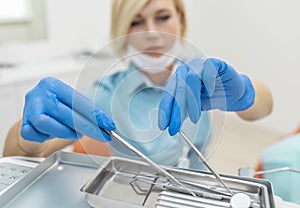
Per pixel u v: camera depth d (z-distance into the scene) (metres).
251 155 1.60
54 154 0.49
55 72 1.71
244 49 2.31
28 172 0.45
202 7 2.55
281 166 0.61
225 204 0.38
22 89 1.59
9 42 1.90
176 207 0.37
